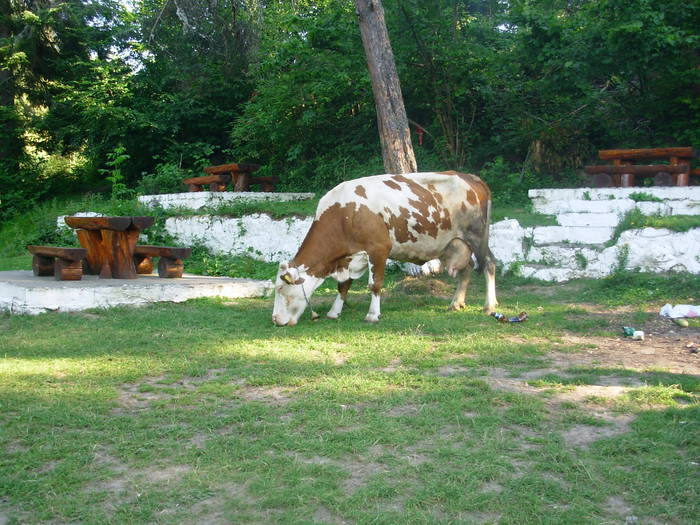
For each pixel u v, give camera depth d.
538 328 6.84
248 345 6.10
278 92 15.41
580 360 5.56
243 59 19.83
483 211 7.98
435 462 3.38
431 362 5.34
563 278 9.27
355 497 2.99
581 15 13.12
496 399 4.34
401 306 8.32
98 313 7.66
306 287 7.26
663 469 3.28
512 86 14.63
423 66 14.89
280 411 4.16
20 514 2.90
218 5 19.64
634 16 11.33
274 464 3.36
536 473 3.26
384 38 10.57
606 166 11.09
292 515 2.86
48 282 8.43
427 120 16.52
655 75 13.69
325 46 14.89
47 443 3.66
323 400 4.37
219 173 14.60
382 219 7.38
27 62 21.33
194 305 8.39
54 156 24.45
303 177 15.88
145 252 9.80
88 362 5.42
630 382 4.82
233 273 11.39
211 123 20.58
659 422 3.90
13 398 4.39
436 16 14.39
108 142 20.48
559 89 13.41
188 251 9.48
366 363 5.39
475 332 6.58
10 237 16.95
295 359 5.54
